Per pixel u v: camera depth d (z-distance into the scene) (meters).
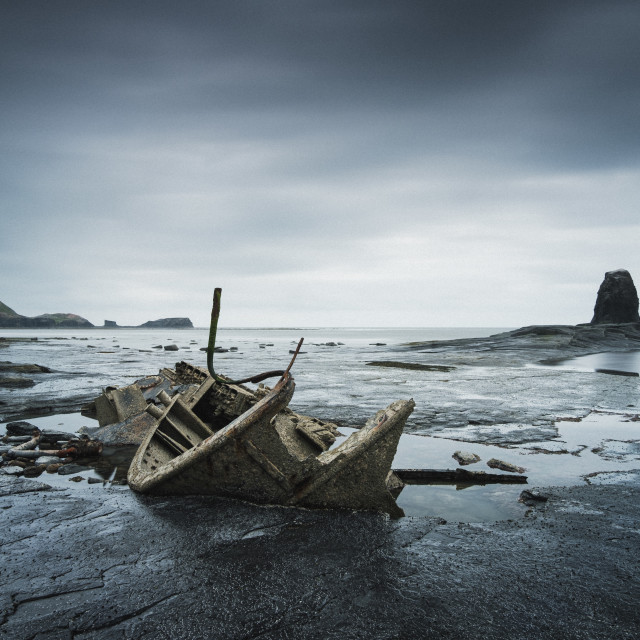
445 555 3.87
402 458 7.02
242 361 29.42
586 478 6.11
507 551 3.95
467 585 3.39
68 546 3.95
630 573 3.60
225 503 4.92
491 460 6.70
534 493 5.39
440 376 19.53
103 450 7.48
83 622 2.90
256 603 3.13
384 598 3.21
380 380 18.02
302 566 3.64
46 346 50.69
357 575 3.51
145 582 3.38
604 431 8.88
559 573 3.58
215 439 4.83
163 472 5.11
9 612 2.98
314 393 14.10
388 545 4.04
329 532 4.28
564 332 46.72
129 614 2.99
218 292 4.84
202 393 7.97
